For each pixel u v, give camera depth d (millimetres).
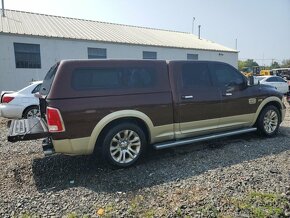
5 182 3961
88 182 3912
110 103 4195
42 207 3195
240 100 5609
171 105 4750
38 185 3846
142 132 4551
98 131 4133
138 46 21281
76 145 4016
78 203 3279
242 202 3137
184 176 3986
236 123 5645
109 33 22422
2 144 5988
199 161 4609
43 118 4723
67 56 18312
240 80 5699
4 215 3031
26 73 17047
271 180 3713
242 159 4625
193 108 4988
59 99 3889
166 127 4750
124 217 2938
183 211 3008
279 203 3094
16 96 8328
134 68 4500
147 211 3035
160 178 3961
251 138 6059
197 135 5211
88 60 4184
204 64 5258
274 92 6164
